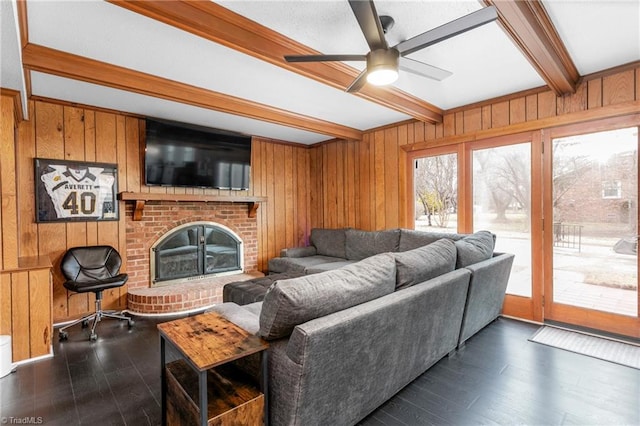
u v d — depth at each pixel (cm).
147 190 403
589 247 302
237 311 192
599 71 286
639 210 275
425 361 219
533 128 325
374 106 379
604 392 204
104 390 214
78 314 351
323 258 482
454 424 176
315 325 140
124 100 340
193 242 439
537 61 238
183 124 417
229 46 209
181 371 166
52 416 187
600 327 295
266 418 147
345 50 245
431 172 418
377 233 440
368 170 491
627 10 199
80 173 352
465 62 268
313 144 588
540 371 230
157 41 226
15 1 159
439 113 393
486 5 180
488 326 319
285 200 559
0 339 231
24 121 317
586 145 302
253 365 157
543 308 326
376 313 163
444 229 405
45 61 233
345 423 164
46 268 263
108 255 357
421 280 212
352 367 159
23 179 321
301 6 191
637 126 273
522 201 341
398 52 196
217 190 470
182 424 148
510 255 320
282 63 233
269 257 535
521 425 175
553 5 195
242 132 488
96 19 198
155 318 354
